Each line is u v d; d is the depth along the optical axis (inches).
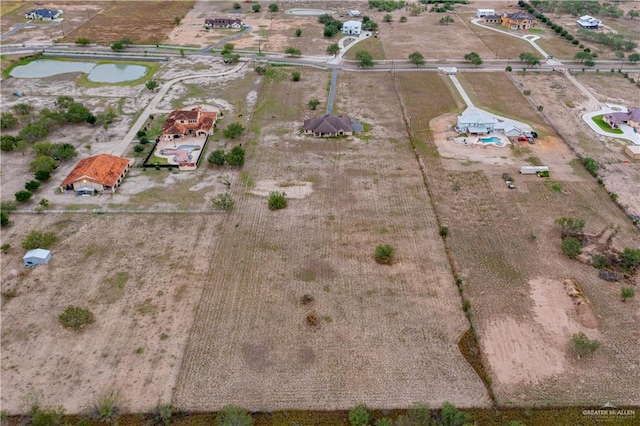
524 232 3503.9
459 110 5418.3
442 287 3026.6
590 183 4101.9
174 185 4030.5
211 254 3272.6
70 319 2662.4
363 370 2507.4
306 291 2984.7
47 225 3526.1
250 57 6993.1
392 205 3796.8
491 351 2615.7
